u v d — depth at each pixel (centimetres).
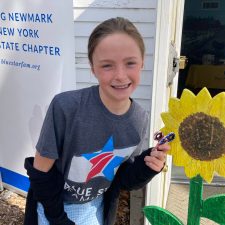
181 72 602
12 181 312
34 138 263
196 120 127
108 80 119
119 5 274
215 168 128
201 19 649
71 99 127
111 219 167
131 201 276
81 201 152
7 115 274
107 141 134
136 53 119
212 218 140
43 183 134
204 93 124
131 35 118
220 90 590
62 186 142
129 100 134
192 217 144
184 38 652
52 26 216
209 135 126
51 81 231
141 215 277
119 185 156
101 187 150
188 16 653
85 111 127
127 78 120
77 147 132
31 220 153
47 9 214
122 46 115
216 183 341
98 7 278
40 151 130
